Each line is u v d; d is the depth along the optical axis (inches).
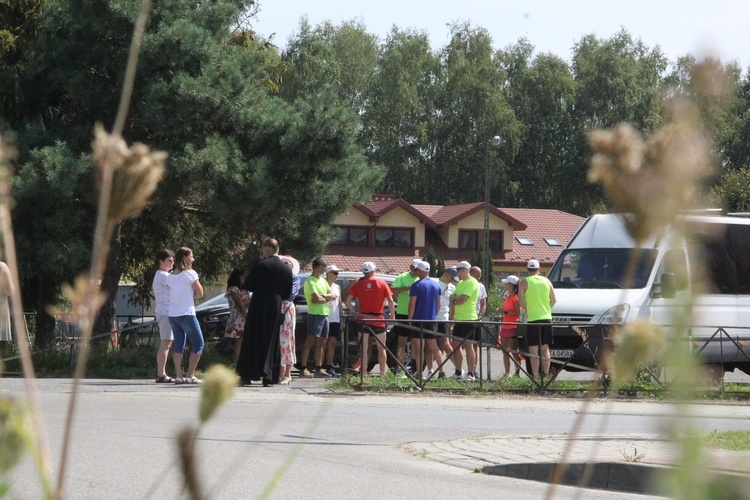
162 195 2691.9
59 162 2399.1
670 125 83.3
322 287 2390.5
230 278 2377.0
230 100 2723.9
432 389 2015.3
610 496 963.3
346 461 1123.9
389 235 7682.1
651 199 83.5
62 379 2106.3
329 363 2432.3
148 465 1032.8
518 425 1499.8
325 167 2812.5
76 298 105.7
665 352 81.4
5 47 2738.7
